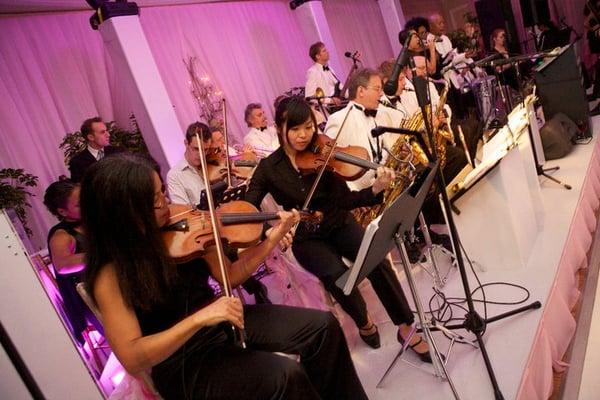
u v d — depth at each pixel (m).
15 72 4.96
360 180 3.04
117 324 1.42
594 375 2.15
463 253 2.88
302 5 7.72
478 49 8.18
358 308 2.35
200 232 1.77
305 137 2.25
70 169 4.24
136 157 1.51
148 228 1.46
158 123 4.62
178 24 6.51
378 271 2.19
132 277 1.44
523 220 2.84
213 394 1.51
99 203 1.41
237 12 7.30
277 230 1.90
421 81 1.84
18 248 1.74
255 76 7.47
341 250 2.48
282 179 2.38
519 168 2.85
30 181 4.33
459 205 2.77
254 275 3.57
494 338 2.22
